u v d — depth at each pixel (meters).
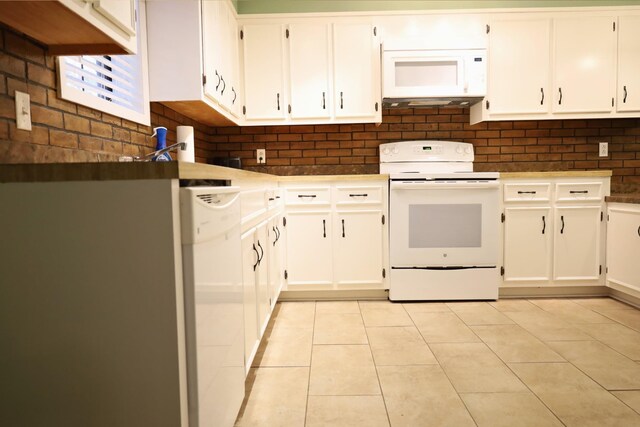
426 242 2.87
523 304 2.81
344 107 3.01
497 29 2.95
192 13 2.13
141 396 0.95
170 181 0.91
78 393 0.96
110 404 0.96
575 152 3.28
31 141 1.24
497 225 2.85
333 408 1.54
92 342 0.94
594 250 2.91
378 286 2.91
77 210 0.92
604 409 1.50
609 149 3.28
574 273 2.92
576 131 3.27
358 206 2.88
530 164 3.28
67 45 1.31
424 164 3.18
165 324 0.93
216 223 1.12
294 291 2.96
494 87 2.97
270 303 2.26
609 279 2.87
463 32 2.94
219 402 1.16
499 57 2.96
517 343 2.11
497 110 2.98
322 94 3.00
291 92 3.00
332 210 2.88
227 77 2.63
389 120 3.27
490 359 1.93
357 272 2.90
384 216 2.88
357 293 2.97
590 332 2.26
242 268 1.48
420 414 1.49
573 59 2.96
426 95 2.87
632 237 2.65
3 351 0.96
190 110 2.51
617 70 2.97
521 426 1.41
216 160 3.12
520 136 3.27
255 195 1.86
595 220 2.90
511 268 2.91
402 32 2.96
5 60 1.14
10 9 0.99
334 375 1.80
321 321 2.51
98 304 0.94
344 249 2.89
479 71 2.86
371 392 1.65
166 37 2.14
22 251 0.94
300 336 2.26
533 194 2.88
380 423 1.44
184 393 0.96
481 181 2.80
